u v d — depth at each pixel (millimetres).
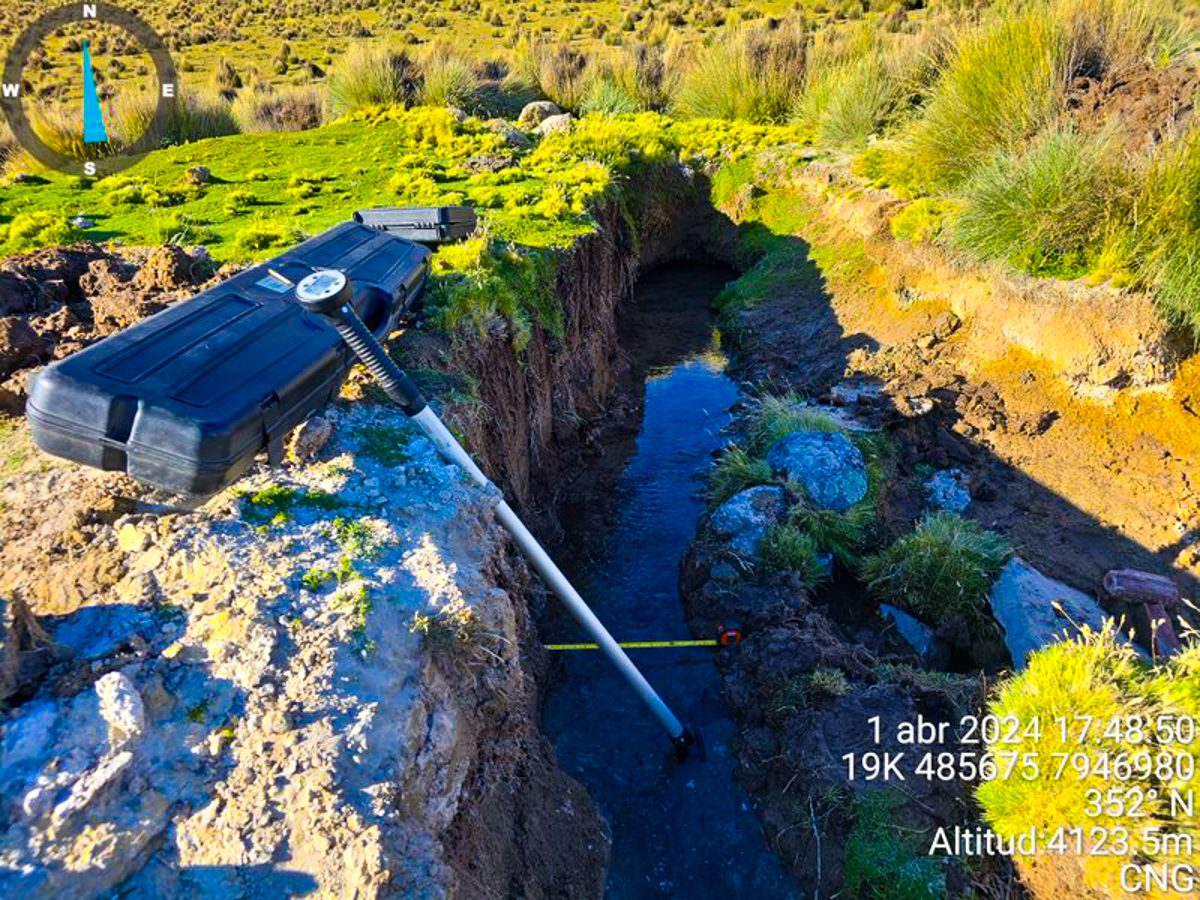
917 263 11805
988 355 10297
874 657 7086
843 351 11836
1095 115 11234
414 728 3807
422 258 7582
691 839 6078
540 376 9688
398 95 19141
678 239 17797
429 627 4199
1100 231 9477
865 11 36719
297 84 27984
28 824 3029
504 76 21609
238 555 4402
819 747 6117
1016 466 9078
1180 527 7867
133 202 11688
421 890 3236
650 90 21656
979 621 7547
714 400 12438
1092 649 5441
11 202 11547
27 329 6379
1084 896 4836
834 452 9094
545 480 9648
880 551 8453
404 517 4926
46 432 4098
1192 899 4578
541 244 10766
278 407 4562
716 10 40625
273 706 3641
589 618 5977
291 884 3135
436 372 6926
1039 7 12867
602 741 6840
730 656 7414
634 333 14789
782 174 16531
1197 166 8852
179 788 3330
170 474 4082
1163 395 8859
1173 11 15078
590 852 5750
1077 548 7984
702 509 9844
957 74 12750
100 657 3742
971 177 11547
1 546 4449
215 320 4840
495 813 4961
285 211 11320
